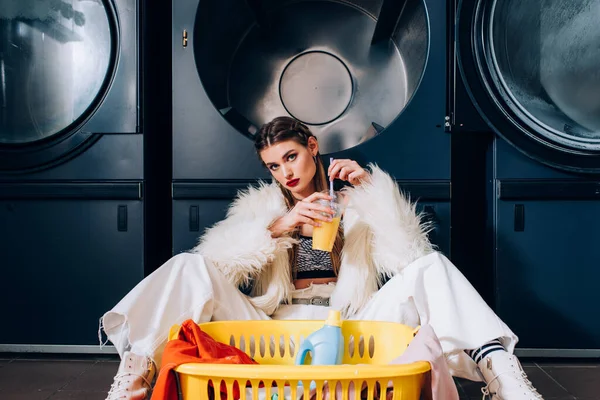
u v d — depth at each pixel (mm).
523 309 2197
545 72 2176
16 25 2238
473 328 1567
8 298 2258
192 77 2232
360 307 1781
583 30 2146
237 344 1492
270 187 1898
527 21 2168
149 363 1547
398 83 2562
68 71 2227
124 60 2217
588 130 2168
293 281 1896
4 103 2242
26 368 2113
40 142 2227
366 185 1785
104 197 2225
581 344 2197
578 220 2199
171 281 1641
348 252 1804
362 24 2607
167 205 2527
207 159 2225
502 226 2201
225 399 1216
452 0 2223
